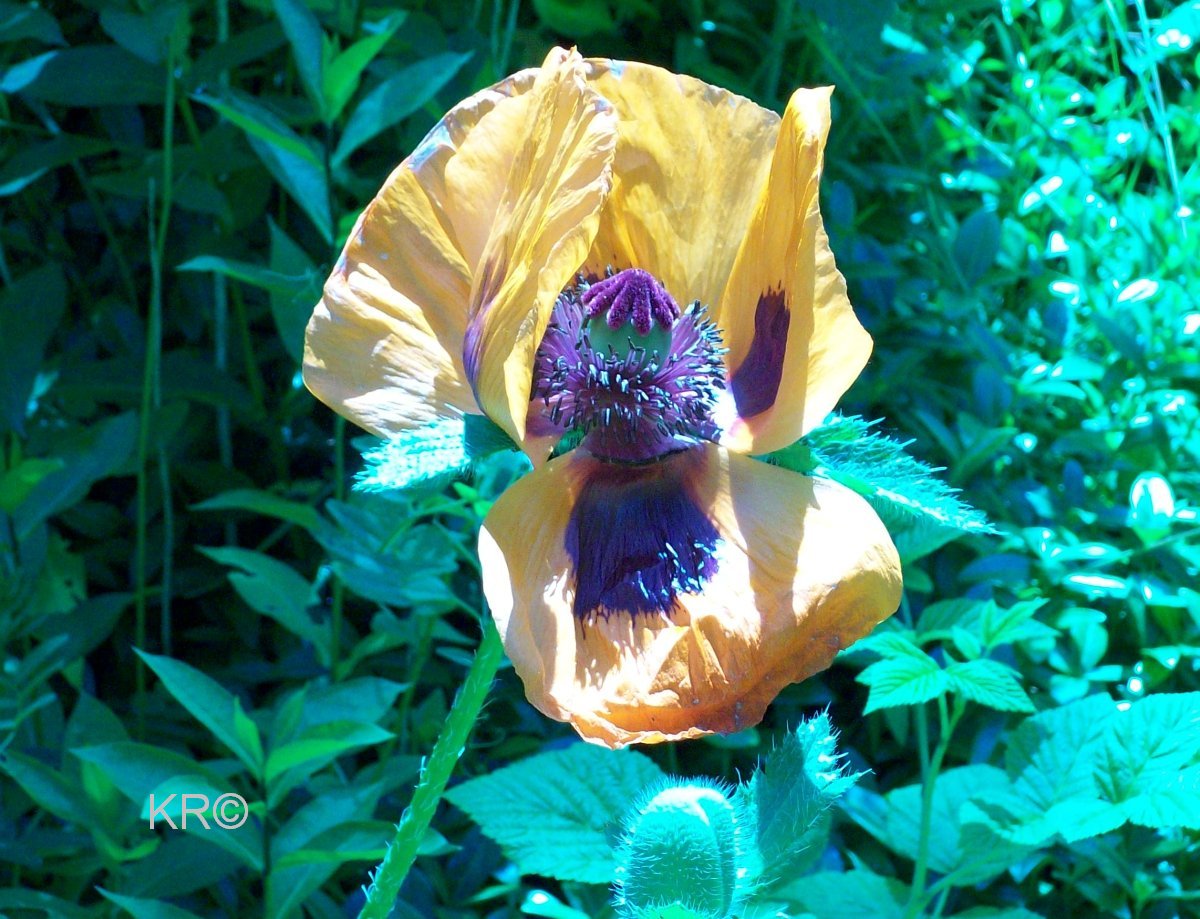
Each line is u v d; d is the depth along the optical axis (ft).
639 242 1.35
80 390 2.16
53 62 2.04
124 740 1.76
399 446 1.18
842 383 1.19
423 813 1.28
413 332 1.26
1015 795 1.65
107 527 2.26
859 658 2.04
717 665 1.17
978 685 1.58
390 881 1.29
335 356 1.25
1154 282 2.36
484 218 1.28
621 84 1.32
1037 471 2.44
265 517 2.41
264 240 2.41
